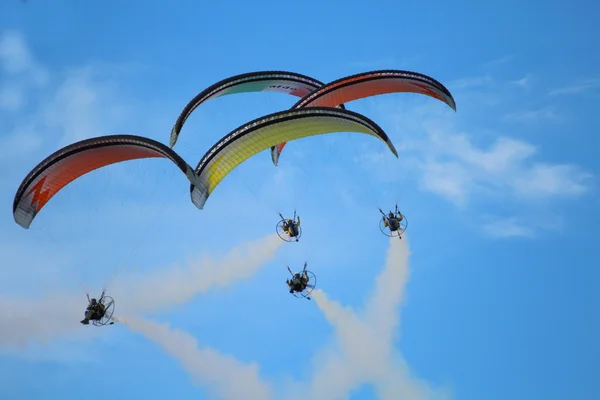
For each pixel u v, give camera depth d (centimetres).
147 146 15812
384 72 18075
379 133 15975
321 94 17800
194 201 16162
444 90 18350
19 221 16712
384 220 17925
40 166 16025
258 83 18800
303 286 17125
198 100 17400
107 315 16562
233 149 16500
